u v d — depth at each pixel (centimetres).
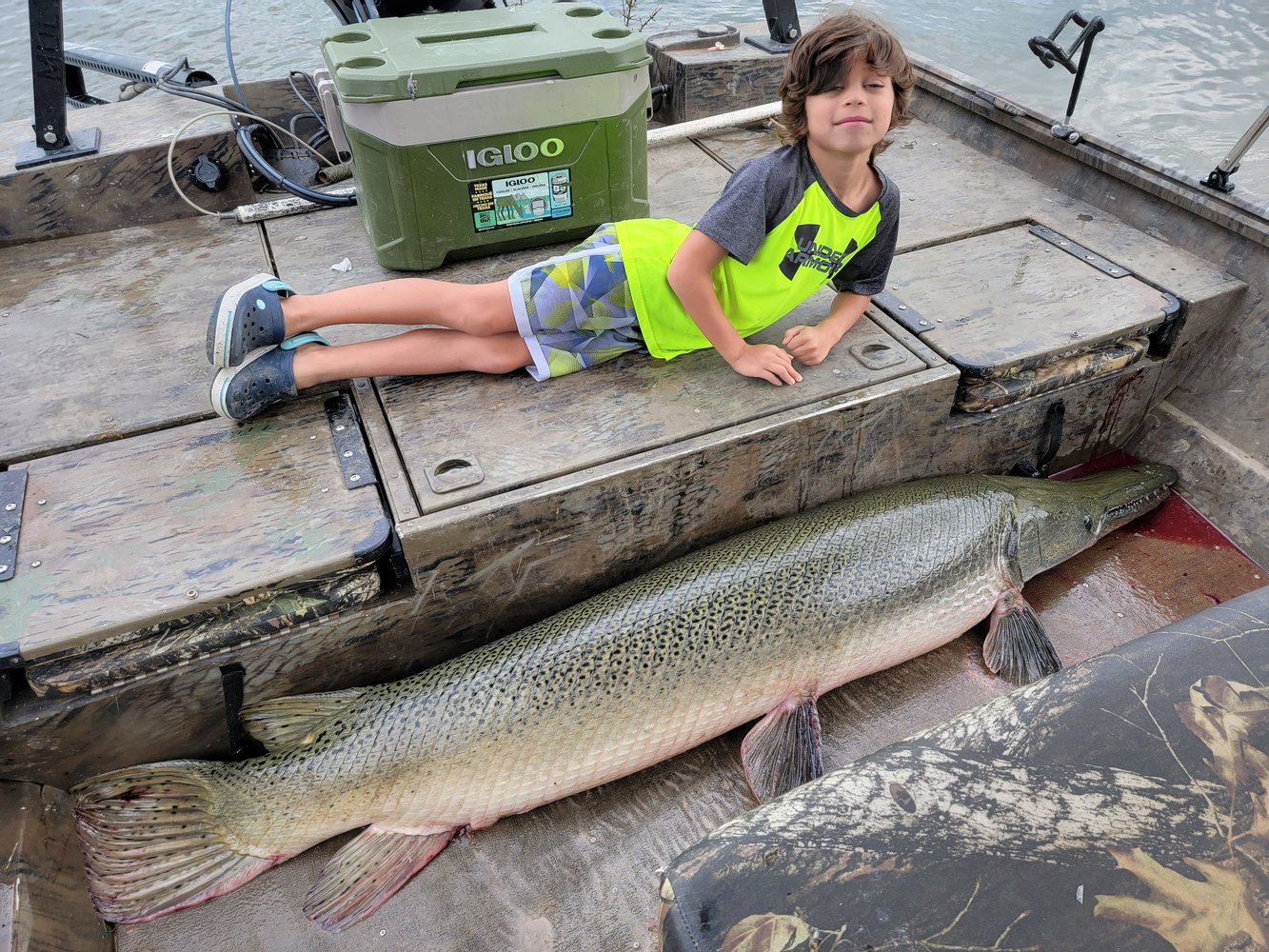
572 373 230
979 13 694
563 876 190
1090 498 254
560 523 203
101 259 282
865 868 107
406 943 179
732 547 217
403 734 186
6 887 166
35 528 191
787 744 203
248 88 361
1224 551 263
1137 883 104
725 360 227
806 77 188
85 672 175
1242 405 264
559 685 192
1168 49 614
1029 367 237
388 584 204
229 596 179
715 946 100
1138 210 290
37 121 279
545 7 283
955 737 124
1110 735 121
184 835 186
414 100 235
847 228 212
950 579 220
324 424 217
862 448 232
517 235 272
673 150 347
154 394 226
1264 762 117
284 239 292
